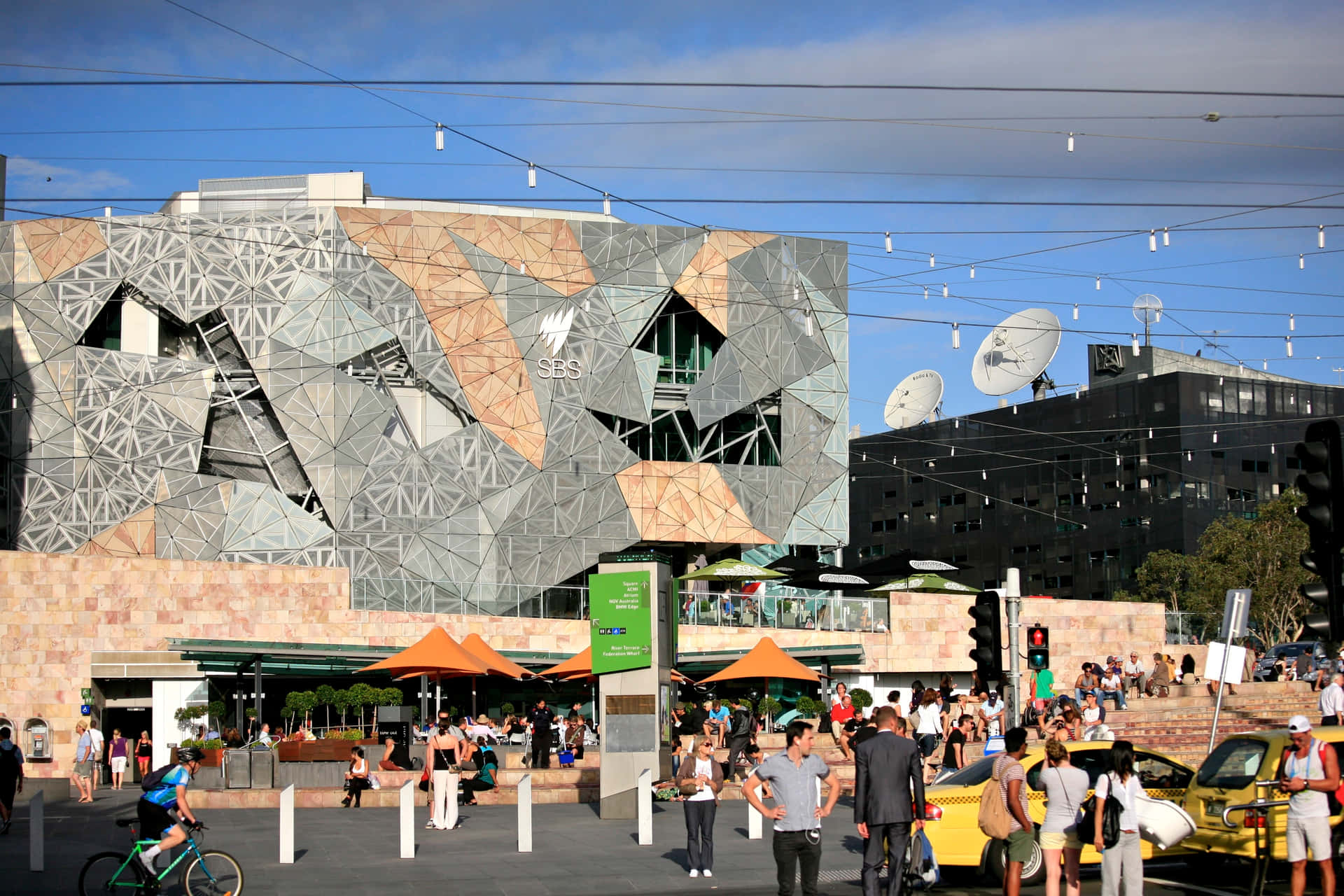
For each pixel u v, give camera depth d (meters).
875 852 14.23
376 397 55.31
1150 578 81.25
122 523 53.00
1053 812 14.21
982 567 102.62
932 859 16.09
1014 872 14.62
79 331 53.84
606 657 25.66
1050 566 98.31
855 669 48.03
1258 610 70.06
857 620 48.66
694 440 61.94
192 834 19.41
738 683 47.53
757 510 60.03
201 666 43.06
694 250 60.16
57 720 42.38
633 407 58.50
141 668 43.00
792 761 14.53
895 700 30.86
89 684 42.66
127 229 54.66
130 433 53.56
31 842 19.17
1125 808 14.03
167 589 43.91
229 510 53.81
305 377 54.72
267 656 42.69
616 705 25.61
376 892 17.11
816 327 62.06
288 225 55.47
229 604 44.41
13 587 42.78
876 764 14.37
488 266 57.22
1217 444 92.25
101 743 37.19
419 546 55.09
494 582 55.69
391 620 46.03
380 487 54.97
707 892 16.98
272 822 25.86
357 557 54.38
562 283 58.06
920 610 48.75
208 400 54.69
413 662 33.03
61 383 53.53
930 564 49.69
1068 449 98.38
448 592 54.84
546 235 58.12
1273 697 35.31
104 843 22.75
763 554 61.97
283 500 54.19
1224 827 16.56
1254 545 71.12
